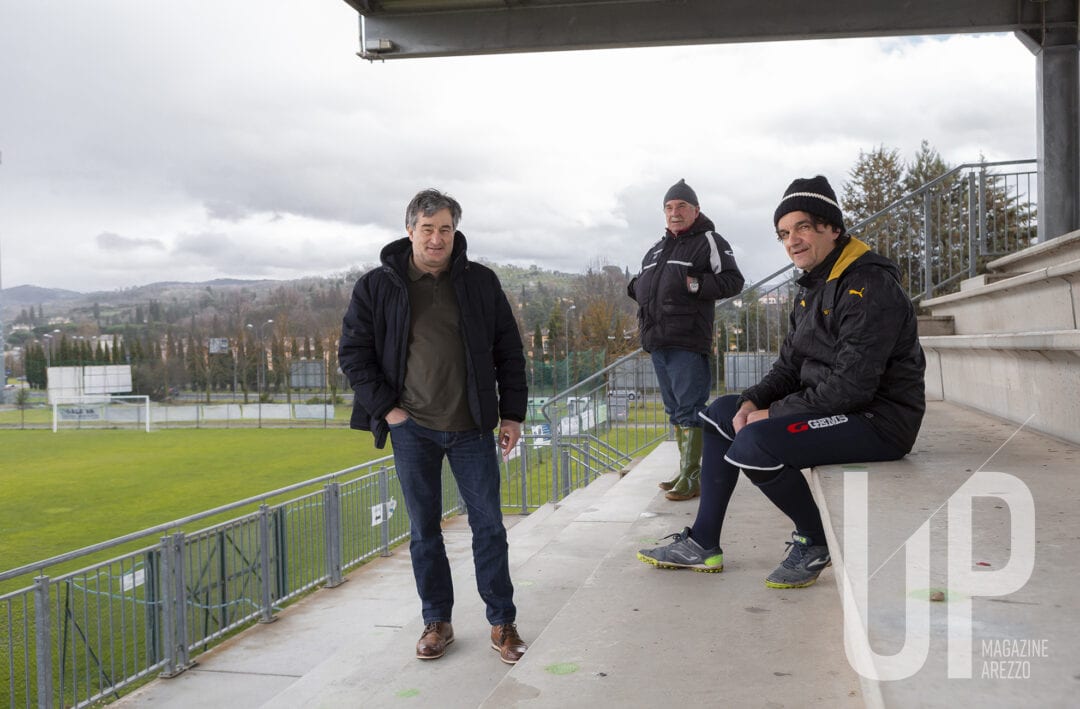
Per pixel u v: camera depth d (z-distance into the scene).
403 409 3.16
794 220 2.73
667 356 4.75
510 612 3.25
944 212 8.23
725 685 2.03
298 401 95.50
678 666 2.17
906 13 7.07
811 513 2.77
